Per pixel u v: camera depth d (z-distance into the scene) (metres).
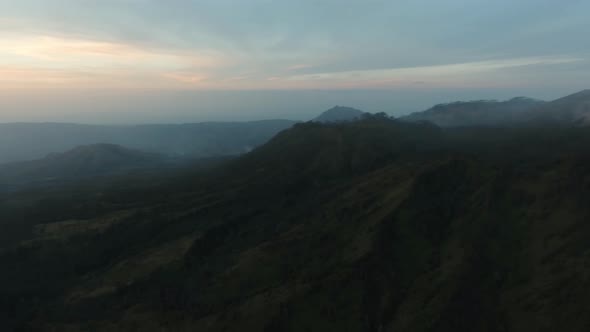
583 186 95.81
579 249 80.25
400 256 91.12
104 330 82.69
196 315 83.56
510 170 112.75
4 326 88.69
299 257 98.56
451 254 88.06
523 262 83.38
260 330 73.06
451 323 71.00
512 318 71.69
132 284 100.44
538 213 94.00
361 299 78.56
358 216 109.62
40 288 104.88
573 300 69.19
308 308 77.06
